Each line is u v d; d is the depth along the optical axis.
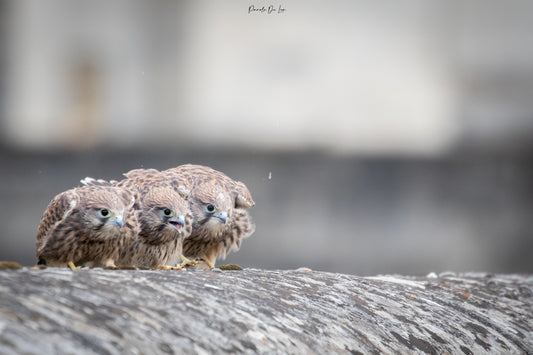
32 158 27.56
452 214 22.64
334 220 20.75
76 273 4.00
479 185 26.36
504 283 6.44
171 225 6.14
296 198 24.12
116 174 28.20
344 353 4.11
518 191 26.31
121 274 4.18
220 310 3.97
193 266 6.82
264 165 27.44
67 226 5.74
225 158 28.55
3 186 23.91
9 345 3.04
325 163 27.30
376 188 26.12
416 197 25.33
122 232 5.93
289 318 4.20
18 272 3.82
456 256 15.92
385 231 19.28
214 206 6.70
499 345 5.06
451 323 5.07
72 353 3.13
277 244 17.27
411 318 4.91
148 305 3.75
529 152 27.98
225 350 3.63
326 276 5.47
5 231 16.89
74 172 27.70
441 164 27.69
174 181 6.66
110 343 3.30
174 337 3.54
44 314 3.34
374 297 5.09
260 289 4.57
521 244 17.78
